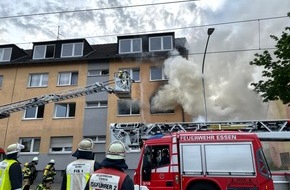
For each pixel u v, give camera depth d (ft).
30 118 67.05
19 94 69.36
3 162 14.15
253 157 26.73
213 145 27.78
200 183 26.94
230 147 27.45
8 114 49.44
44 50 75.87
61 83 70.03
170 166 27.84
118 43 72.79
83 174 11.20
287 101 29.09
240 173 26.45
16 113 67.05
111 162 9.50
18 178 13.82
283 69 28.96
